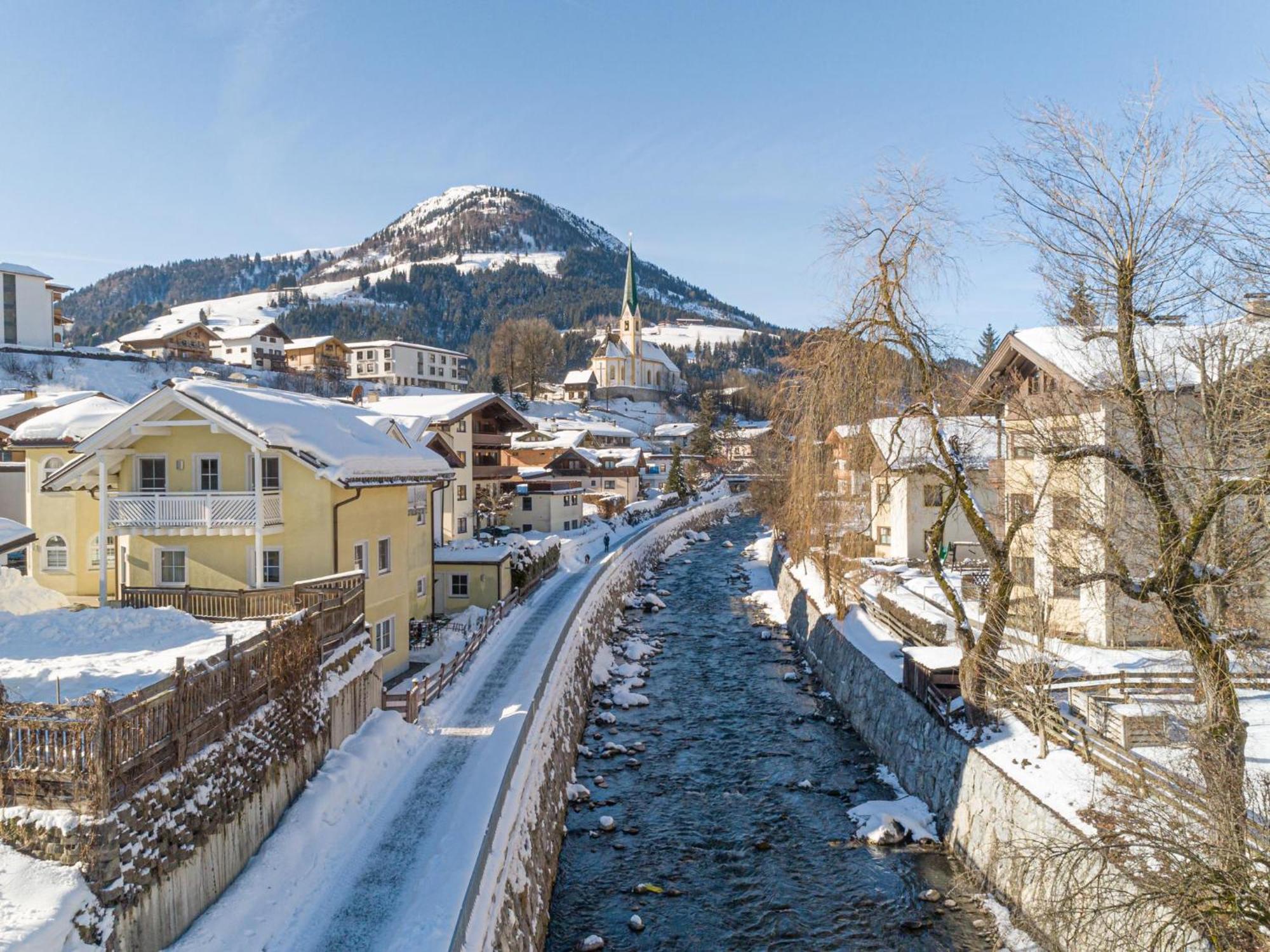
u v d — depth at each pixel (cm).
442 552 3766
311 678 1684
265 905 1273
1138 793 1417
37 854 995
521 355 17188
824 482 3116
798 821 2081
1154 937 1005
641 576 5688
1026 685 1862
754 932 1617
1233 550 1330
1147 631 2392
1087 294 1530
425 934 1191
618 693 3119
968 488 2038
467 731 2141
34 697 1347
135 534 2327
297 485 2325
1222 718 1256
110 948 986
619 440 12212
